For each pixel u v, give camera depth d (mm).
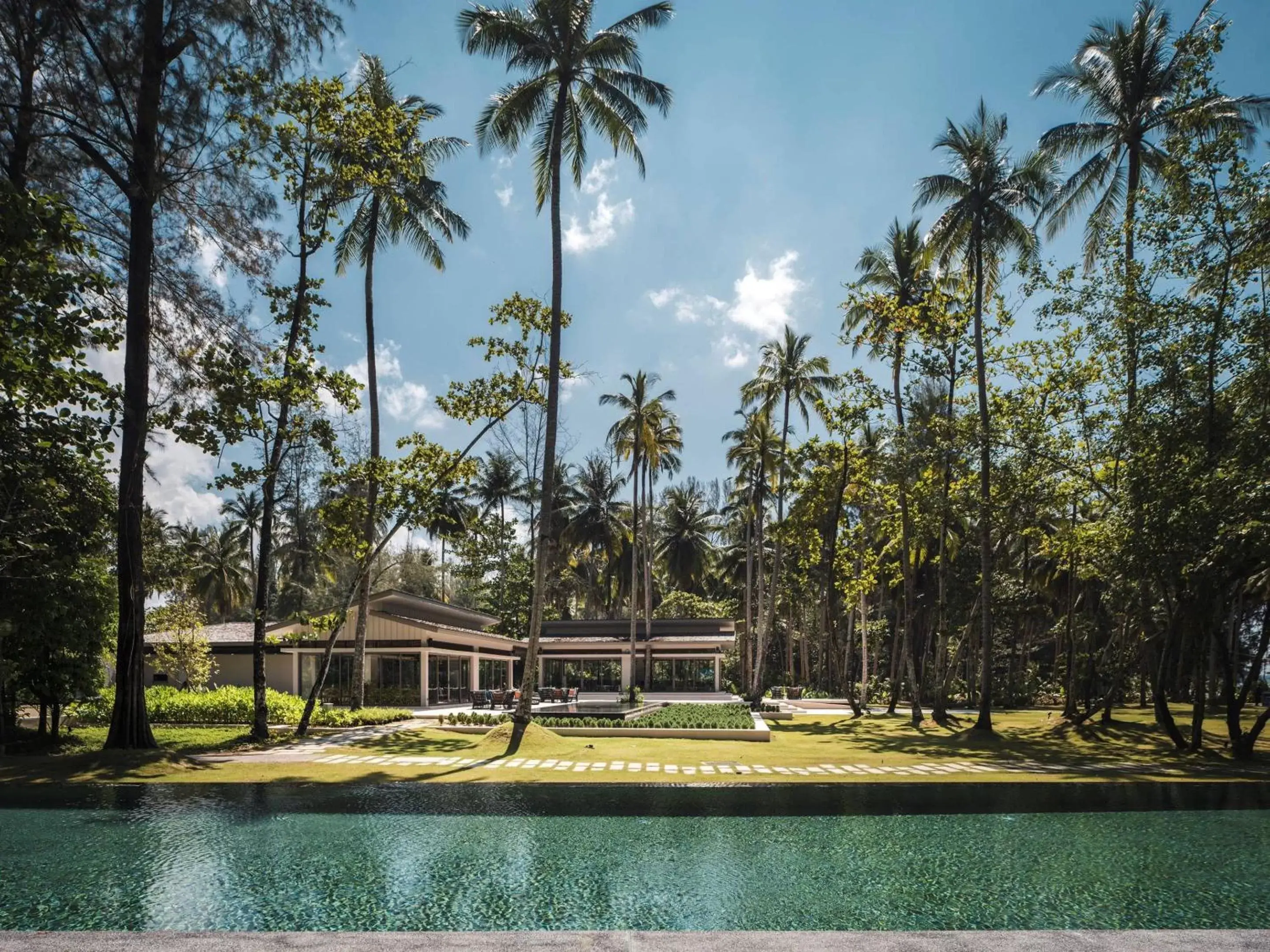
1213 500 17969
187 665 33562
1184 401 20516
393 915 7684
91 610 20312
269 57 17594
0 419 9688
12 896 8211
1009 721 31641
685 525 63875
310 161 20781
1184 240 20312
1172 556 19266
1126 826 11734
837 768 17125
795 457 33625
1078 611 37062
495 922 7496
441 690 38688
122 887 8508
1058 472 24578
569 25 22250
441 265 30688
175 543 58594
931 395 36031
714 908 7863
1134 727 26750
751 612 51281
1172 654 23688
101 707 26406
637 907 7914
